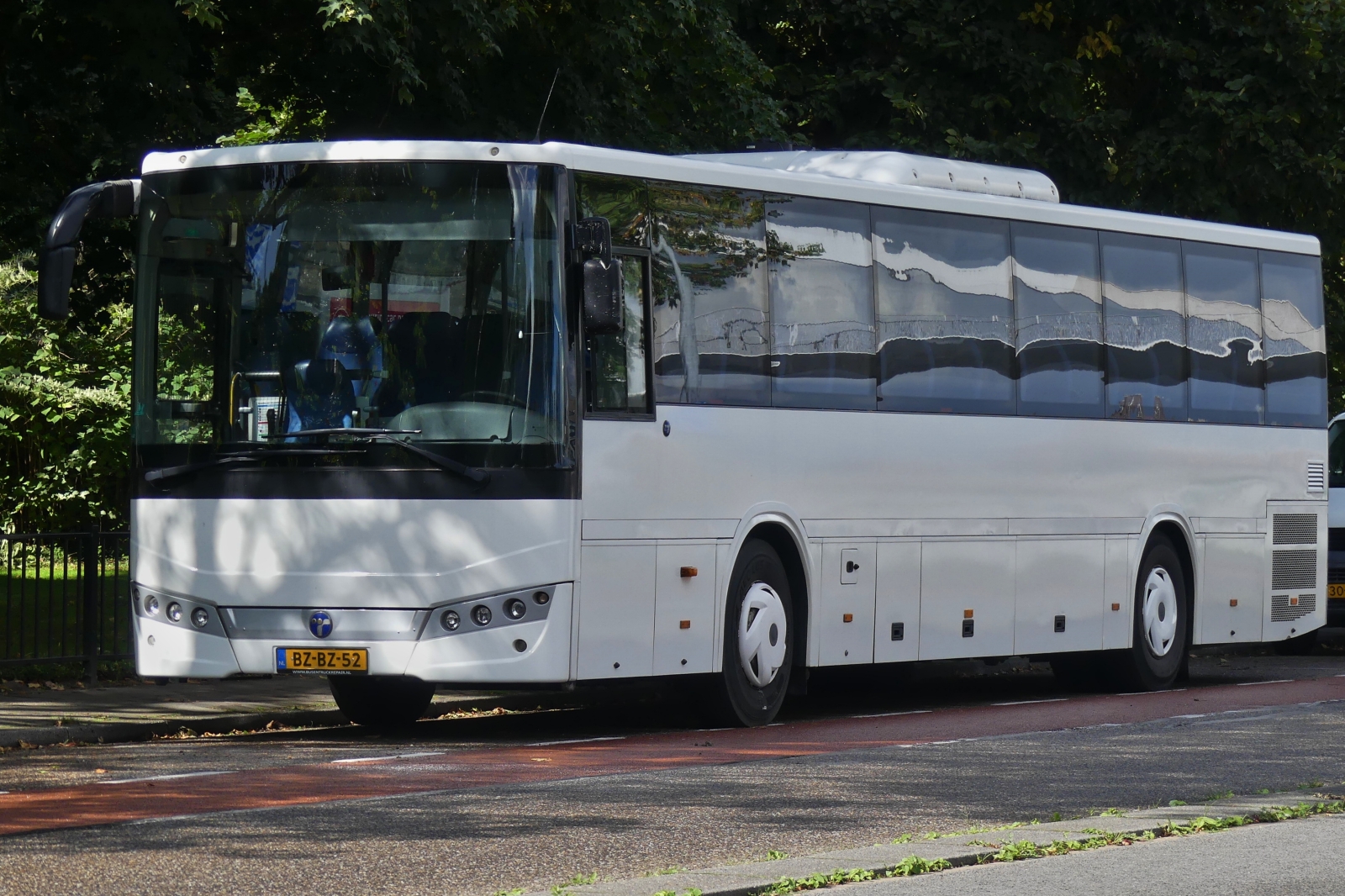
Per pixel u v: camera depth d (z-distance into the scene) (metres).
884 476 20.23
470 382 16.67
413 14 21.89
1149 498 23.86
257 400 17.03
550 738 17.73
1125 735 18.20
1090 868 11.00
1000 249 21.89
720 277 18.50
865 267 20.19
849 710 21.47
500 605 16.53
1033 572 22.17
